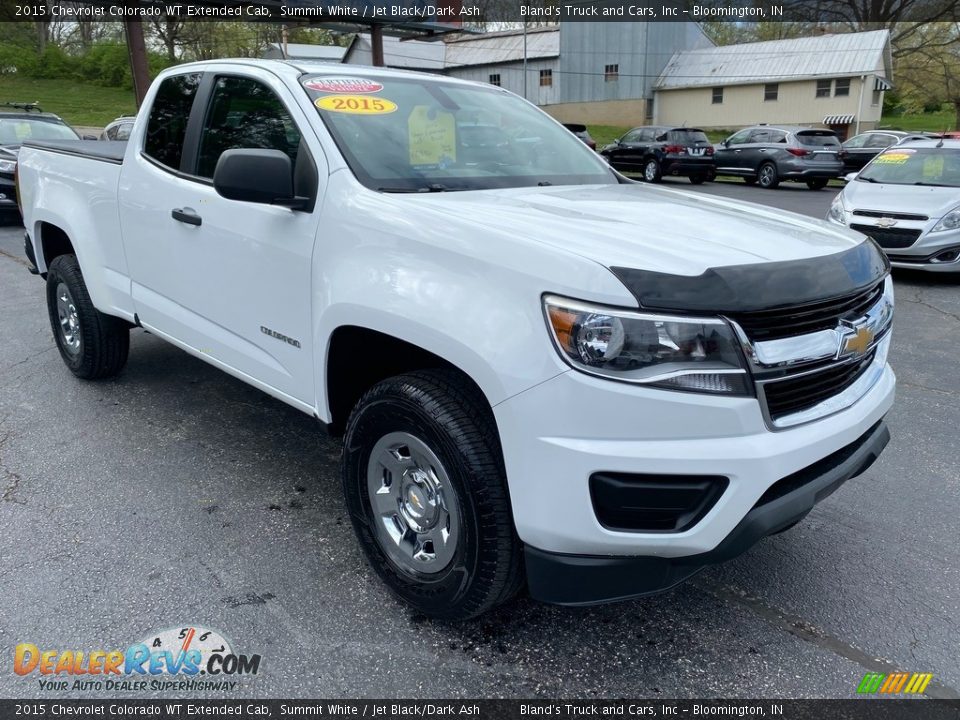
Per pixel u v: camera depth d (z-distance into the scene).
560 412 2.08
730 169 23.92
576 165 3.70
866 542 3.29
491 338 2.18
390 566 2.73
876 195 9.09
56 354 5.53
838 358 2.34
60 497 3.50
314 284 2.85
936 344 6.38
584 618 2.76
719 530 2.14
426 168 3.10
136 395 4.77
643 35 41.84
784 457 2.17
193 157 3.63
